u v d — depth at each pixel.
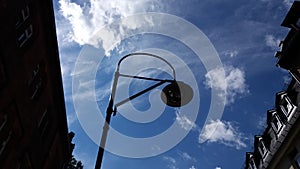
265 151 21.73
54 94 17.31
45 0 13.84
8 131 12.11
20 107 12.78
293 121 18.09
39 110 15.31
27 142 14.04
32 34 13.49
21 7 12.01
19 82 12.50
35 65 14.23
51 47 15.45
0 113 11.27
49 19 14.54
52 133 17.83
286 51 16.69
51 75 16.44
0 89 10.92
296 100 18.61
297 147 17.94
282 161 19.62
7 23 10.88
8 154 12.27
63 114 19.06
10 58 11.38
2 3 10.41
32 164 15.07
